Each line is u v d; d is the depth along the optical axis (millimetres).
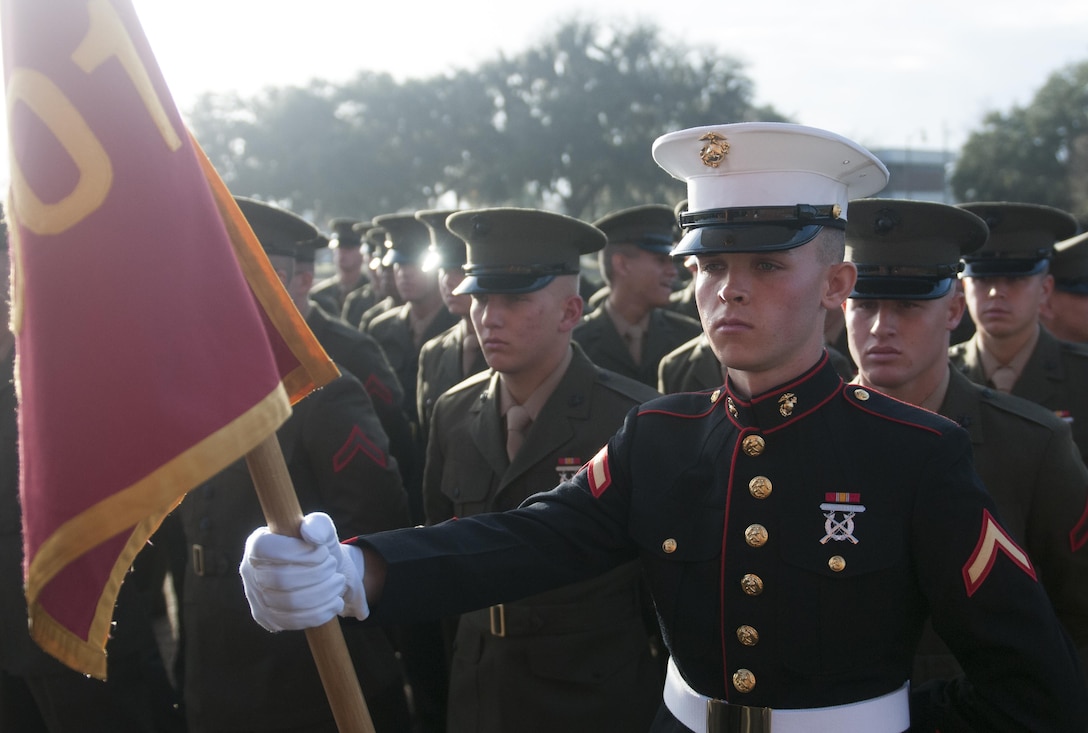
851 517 1836
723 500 1938
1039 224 3781
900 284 2766
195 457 1425
